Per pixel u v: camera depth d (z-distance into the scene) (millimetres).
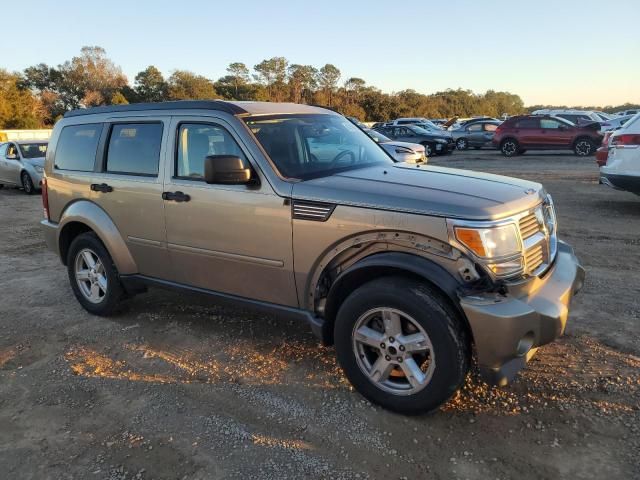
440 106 115625
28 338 4734
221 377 3900
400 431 3172
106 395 3717
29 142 15625
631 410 3262
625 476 2719
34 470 2959
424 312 3055
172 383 3846
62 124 5336
